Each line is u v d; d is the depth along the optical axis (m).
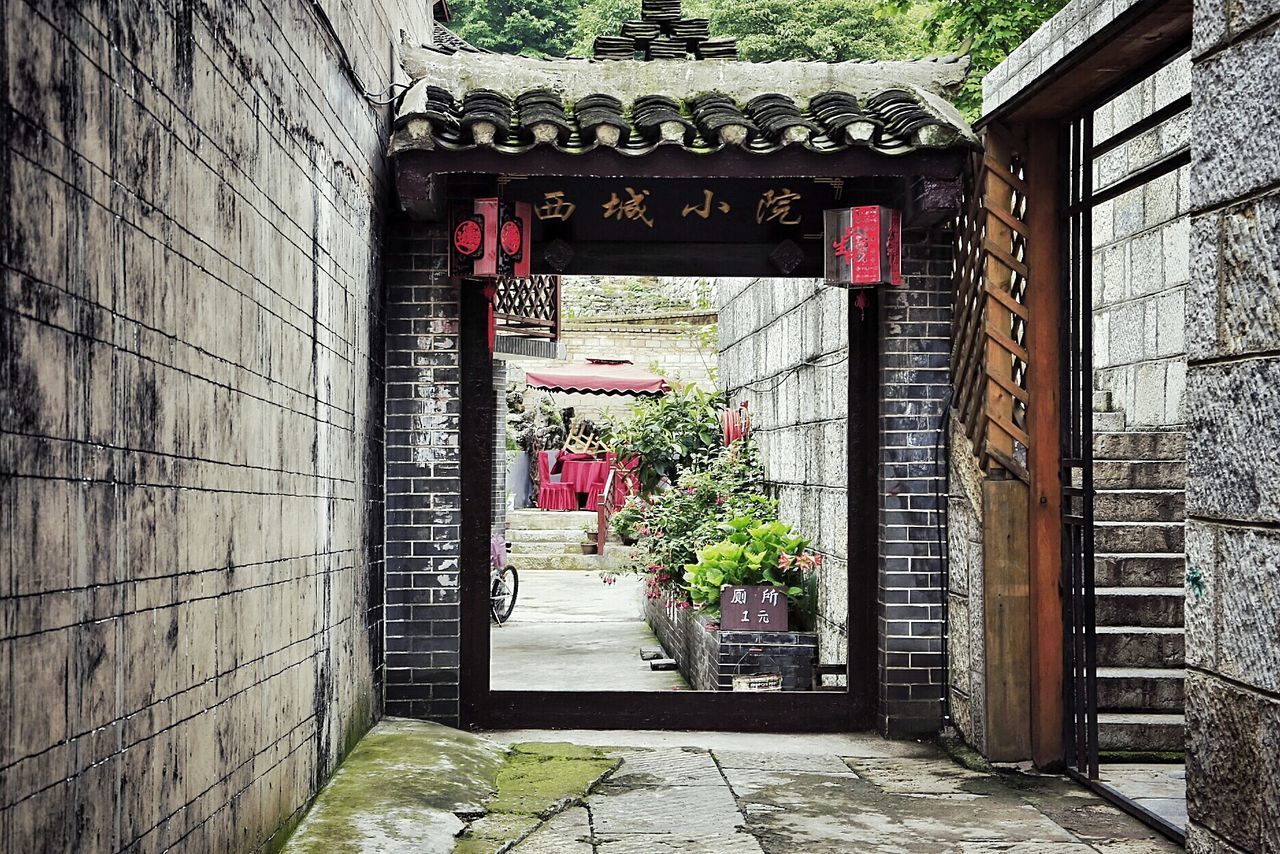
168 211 3.47
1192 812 3.57
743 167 6.63
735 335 13.95
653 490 13.60
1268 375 3.19
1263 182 3.21
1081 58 5.56
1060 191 6.62
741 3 22.72
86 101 2.91
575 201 7.44
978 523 6.79
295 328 5.01
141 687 3.28
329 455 5.71
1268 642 3.18
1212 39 3.45
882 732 7.45
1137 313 9.69
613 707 7.53
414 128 6.46
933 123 6.53
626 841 5.32
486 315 7.56
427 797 5.55
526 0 27.55
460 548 7.47
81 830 2.89
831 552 8.87
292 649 4.97
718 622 9.09
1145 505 8.51
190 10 3.66
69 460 2.82
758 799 6.03
